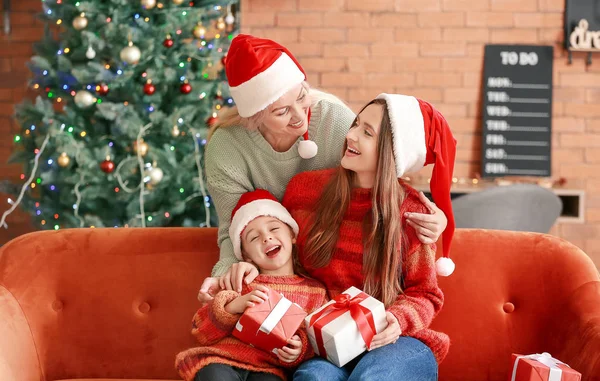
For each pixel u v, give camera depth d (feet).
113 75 12.14
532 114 15.52
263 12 15.65
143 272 7.00
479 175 15.57
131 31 12.09
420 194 6.30
